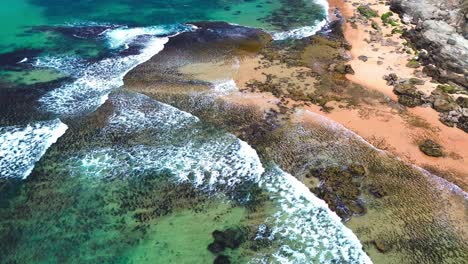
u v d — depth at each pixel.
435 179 28.44
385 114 34.34
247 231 25.39
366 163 29.78
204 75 39.38
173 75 39.38
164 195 27.47
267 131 32.53
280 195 27.66
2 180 28.25
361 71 40.34
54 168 29.25
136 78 38.97
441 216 26.05
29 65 41.16
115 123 33.19
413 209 26.53
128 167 29.42
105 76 39.38
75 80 38.78
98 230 25.20
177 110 34.59
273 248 24.50
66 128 32.66
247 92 36.75
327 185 28.23
